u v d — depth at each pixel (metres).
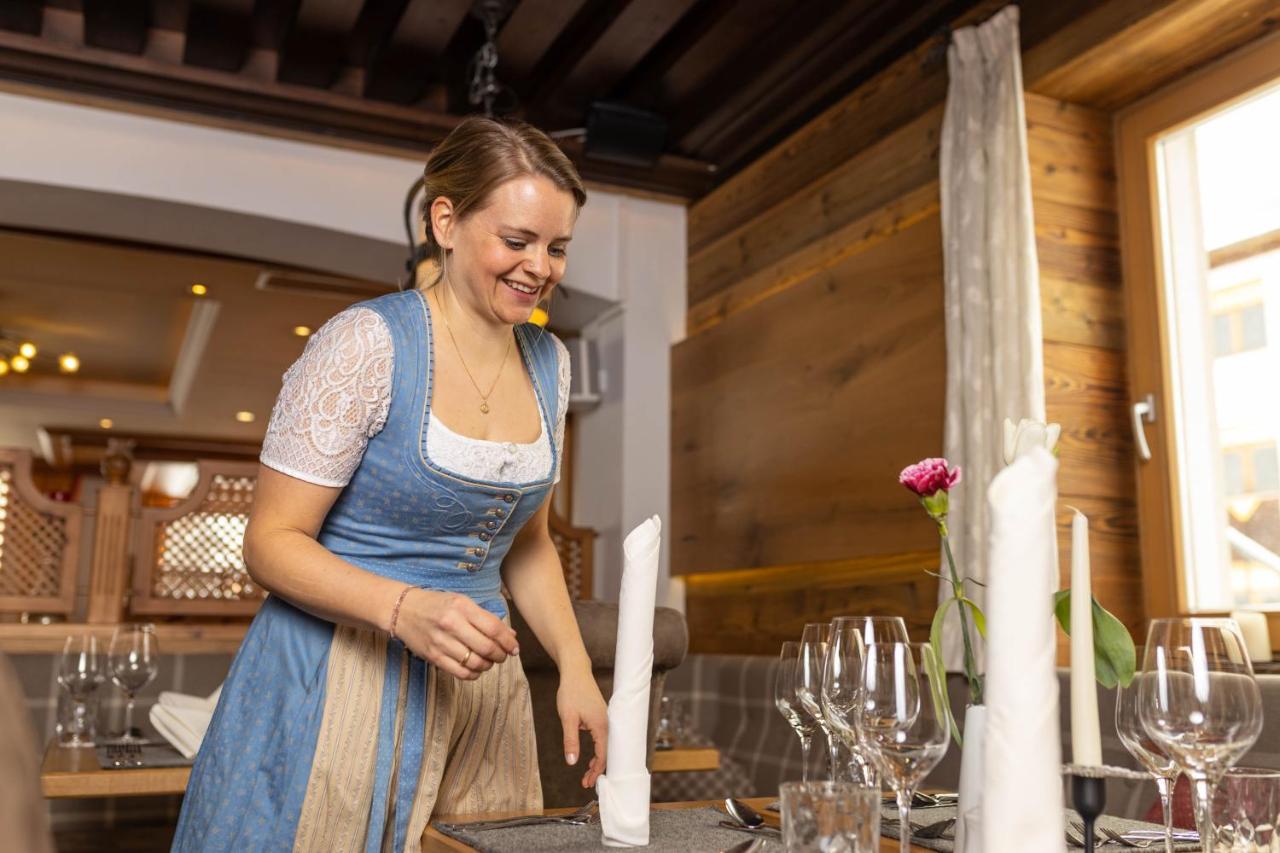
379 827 1.42
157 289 6.89
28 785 0.52
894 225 3.76
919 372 3.46
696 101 4.44
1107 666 1.13
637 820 1.23
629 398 4.91
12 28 3.92
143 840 3.52
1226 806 1.06
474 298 1.50
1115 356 3.25
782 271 4.37
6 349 8.40
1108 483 3.18
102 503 4.03
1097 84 3.23
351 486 1.49
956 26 3.56
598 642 1.89
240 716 1.46
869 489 3.63
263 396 9.37
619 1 3.77
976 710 1.12
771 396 4.22
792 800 0.93
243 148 4.31
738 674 4.13
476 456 1.48
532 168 1.45
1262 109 2.94
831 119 4.14
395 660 1.47
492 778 1.57
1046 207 3.25
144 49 4.06
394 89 4.25
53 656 3.62
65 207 4.27
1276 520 2.82
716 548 4.53
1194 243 3.12
